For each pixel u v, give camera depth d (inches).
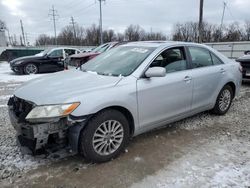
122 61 142.2
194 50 162.1
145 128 133.5
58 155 123.4
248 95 263.4
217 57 180.2
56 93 109.7
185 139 145.5
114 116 116.9
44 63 502.3
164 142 140.9
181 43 155.6
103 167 113.8
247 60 313.3
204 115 189.9
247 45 911.0
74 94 108.3
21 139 110.3
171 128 162.6
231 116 188.7
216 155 126.0
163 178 105.3
